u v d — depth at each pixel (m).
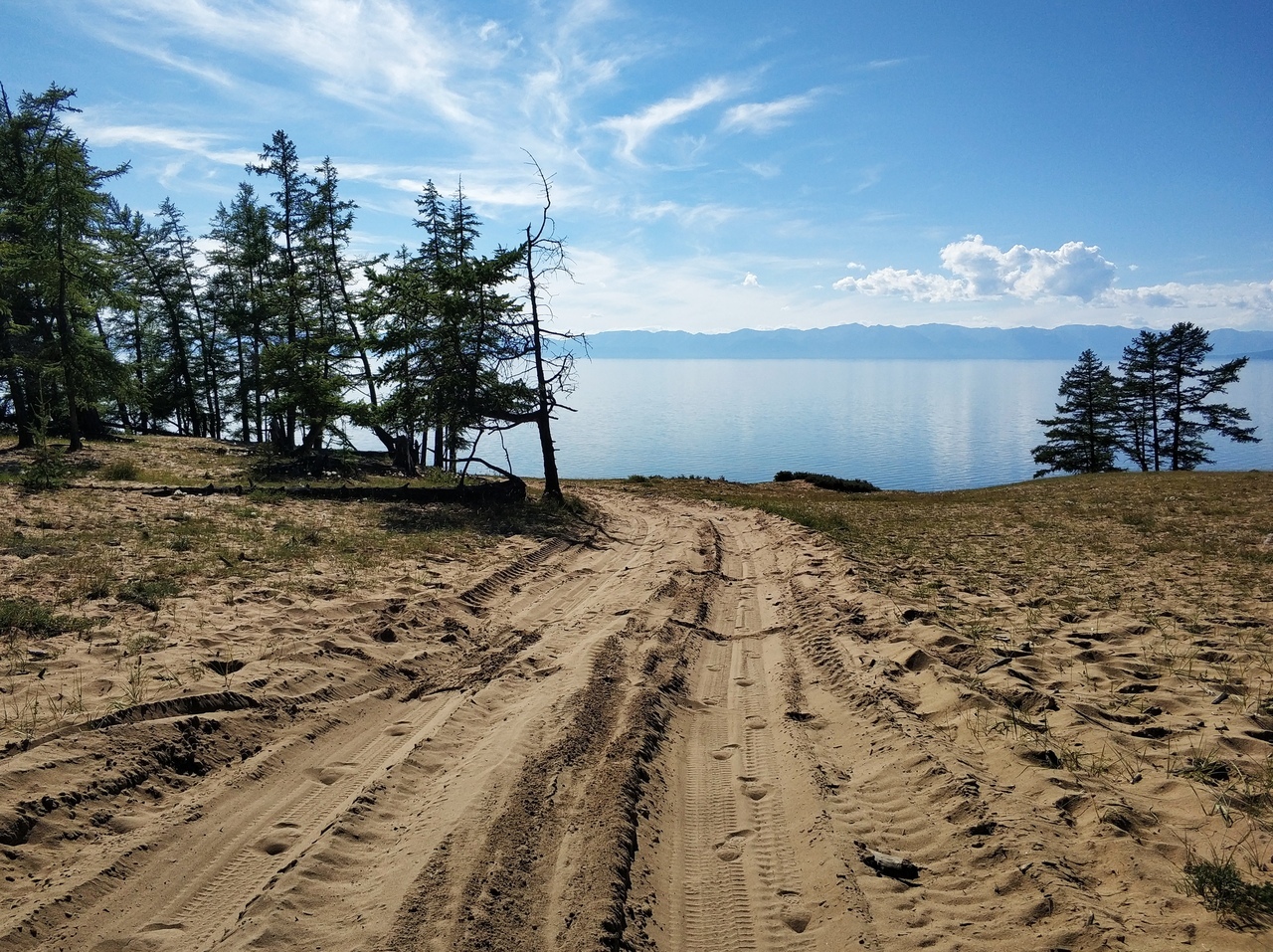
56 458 21.84
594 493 29.77
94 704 5.32
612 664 7.40
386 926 3.39
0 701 5.29
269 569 10.18
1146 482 30.28
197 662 6.42
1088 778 4.70
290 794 4.77
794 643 8.45
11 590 8.05
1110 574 11.37
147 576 9.10
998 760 5.02
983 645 7.50
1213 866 3.58
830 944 3.42
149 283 39.12
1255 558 12.26
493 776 4.90
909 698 6.34
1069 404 59.28
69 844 3.93
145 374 42.06
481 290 20.72
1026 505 24.02
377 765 5.29
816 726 6.06
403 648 7.74
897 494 36.38
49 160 23.44
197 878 3.80
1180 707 5.80
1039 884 3.57
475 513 18.25
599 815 4.48
